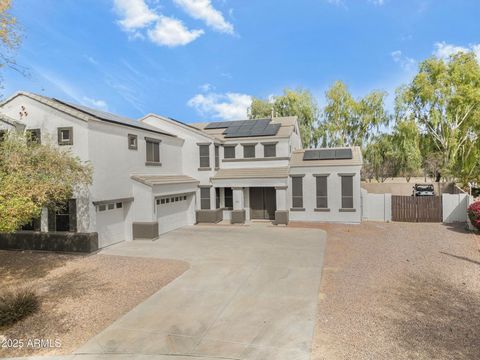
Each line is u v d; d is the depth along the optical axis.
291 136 23.03
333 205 20.23
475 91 27.62
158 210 17.31
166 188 17.56
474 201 18.17
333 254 12.69
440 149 31.33
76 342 6.28
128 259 12.50
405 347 5.71
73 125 13.49
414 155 30.50
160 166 19.03
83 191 13.59
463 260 11.20
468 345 5.71
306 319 7.04
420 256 11.95
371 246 13.89
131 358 5.69
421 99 30.36
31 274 10.81
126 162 15.95
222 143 22.52
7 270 11.28
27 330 6.77
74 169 12.27
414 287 8.73
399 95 32.09
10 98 14.10
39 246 13.83
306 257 12.34
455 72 28.88
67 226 13.76
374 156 34.81
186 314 7.48
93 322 7.12
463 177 30.62
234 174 21.22
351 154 21.36
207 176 21.36
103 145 14.29
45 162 11.29
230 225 20.36
